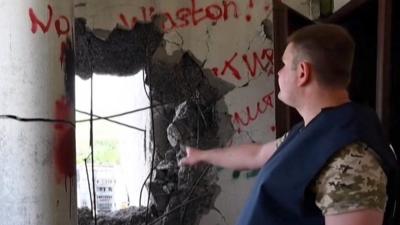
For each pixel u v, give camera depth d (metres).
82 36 2.97
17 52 1.79
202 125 3.14
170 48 3.10
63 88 1.89
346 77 1.50
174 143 3.11
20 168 1.79
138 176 3.08
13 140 1.79
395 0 2.19
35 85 1.81
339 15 2.66
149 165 3.08
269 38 3.22
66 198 1.89
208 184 3.15
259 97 3.21
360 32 2.55
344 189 1.32
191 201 3.12
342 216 1.31
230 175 3.17
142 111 3.07
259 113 3.21
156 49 3.08
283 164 1.43
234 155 2.04
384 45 2.14
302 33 1.53
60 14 1.88
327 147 1.37
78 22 2.96
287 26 2.53
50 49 1.84
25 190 1.79
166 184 3.10
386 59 2.14
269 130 3.22
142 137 3.08
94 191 3.02
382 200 1.34
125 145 3.06
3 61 1.79
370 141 1.37
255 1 3.21
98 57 3.00
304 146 1.41
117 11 3.02
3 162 1.79
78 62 2.97
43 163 1.82
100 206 3.03
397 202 1.53
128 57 3.04
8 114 1.79
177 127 3.11
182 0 3.12
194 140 3.12
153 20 3.08
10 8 1.79
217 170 3.16
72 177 1.93
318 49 1.48
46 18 1.83
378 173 1.34
